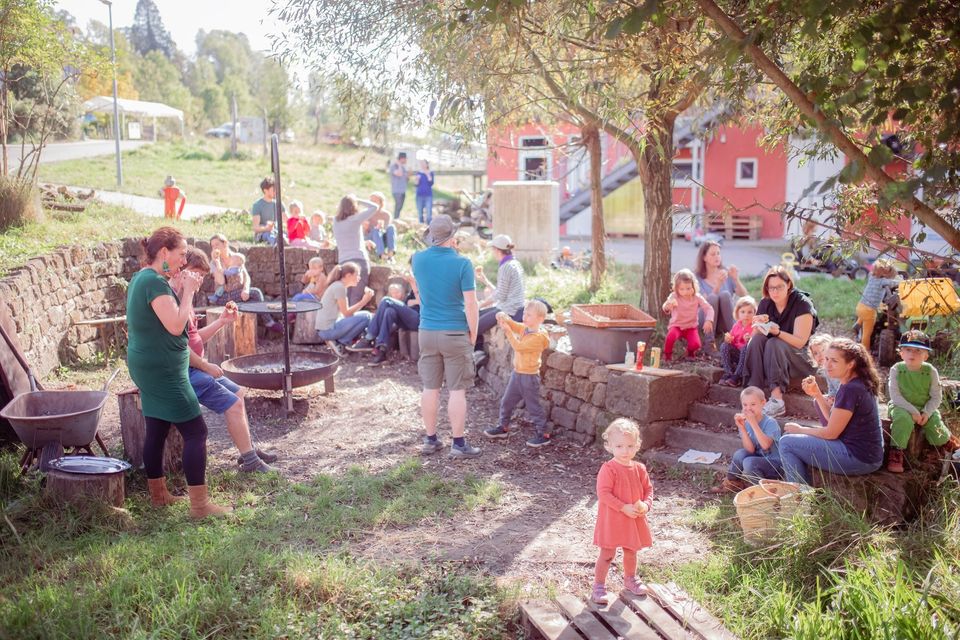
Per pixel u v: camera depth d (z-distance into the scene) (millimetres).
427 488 6043
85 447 5633
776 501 4758
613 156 21672
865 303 7898
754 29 3836
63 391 5867
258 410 8070
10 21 11930
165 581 4266
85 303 10039
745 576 4414
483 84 6328
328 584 4336
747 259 16938
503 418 7422
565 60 6777
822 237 4312
